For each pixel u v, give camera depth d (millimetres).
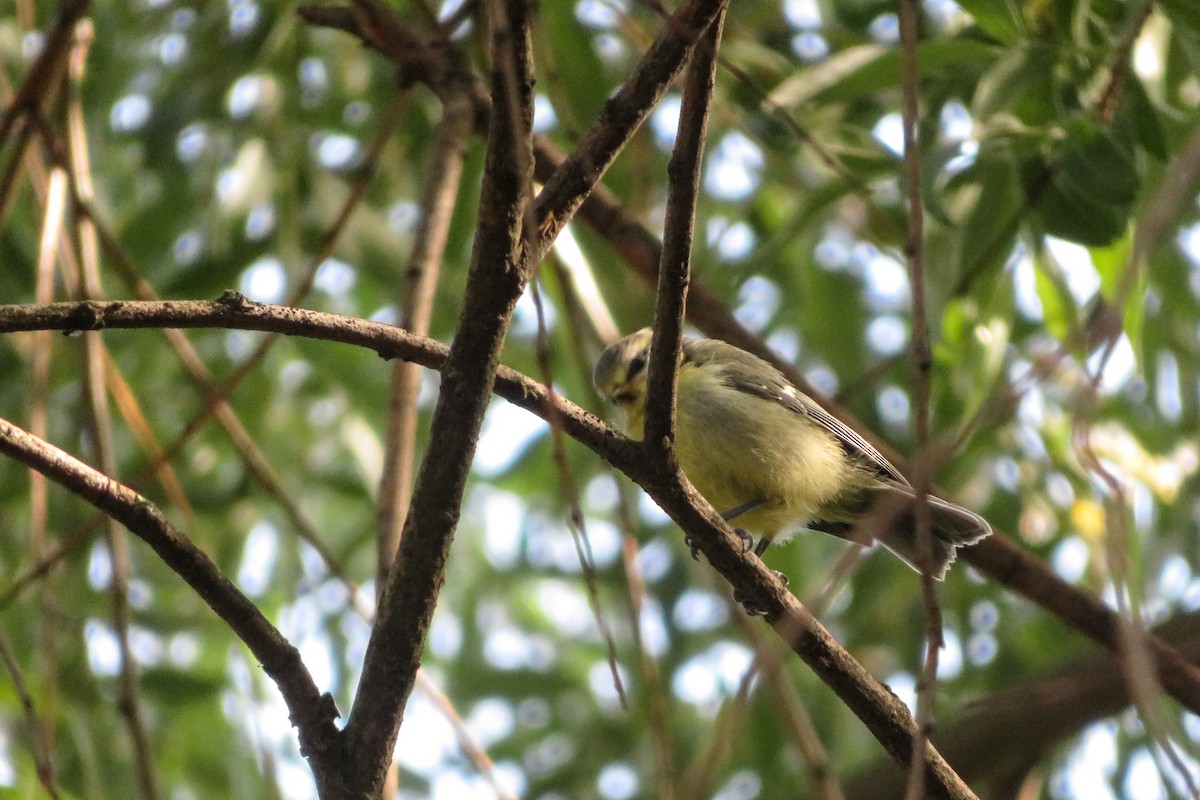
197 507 11594
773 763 11906
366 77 12086
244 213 11336
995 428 9391
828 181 9820
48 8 11578
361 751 5484
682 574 12977
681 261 5500
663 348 5738
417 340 5723
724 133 11742
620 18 9406
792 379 9898
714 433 10039
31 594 10805
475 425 5363
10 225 10969
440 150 9289
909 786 4445
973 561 9422
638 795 12922
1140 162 7980
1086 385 4305
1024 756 10375
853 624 12430
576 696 14477
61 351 11125
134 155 11891
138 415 8820
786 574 12094
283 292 10852
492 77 4766
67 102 8492
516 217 5133
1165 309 11328
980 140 7414
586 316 11172
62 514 11141
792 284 12672
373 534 12094
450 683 14211
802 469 10055
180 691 10938
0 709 10320
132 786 10500
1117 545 4270
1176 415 11633
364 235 11656
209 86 10930
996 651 12336
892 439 11992
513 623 15797
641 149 10961
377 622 5527
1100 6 8023
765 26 11719
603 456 6062
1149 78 8883
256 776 10914
